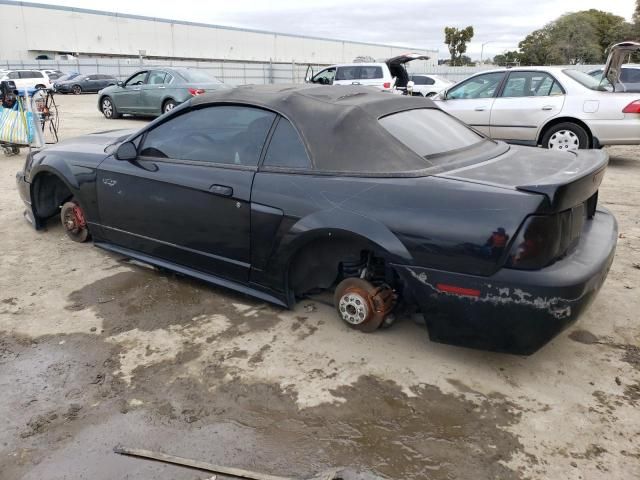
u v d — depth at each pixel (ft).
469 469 7.09
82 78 110.01
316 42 270.67
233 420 8.09
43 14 187.93
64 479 7.02
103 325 10.91
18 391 8.83
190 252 11.88
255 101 10.92
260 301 11.75
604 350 9.77
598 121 25.11
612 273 13.14
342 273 10.50
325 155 9.82
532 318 8.09
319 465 7.20
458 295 8.48
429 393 8.63
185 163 11.70
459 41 230.48
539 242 7.97
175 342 10.23
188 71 48.19
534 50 192.13
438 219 8.49
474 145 11.05
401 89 52.11
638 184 23.02
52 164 14.46
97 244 14.17
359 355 9.69
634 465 7.11
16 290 12.51
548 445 7.48
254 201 10.33
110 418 8.16
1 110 29.94
